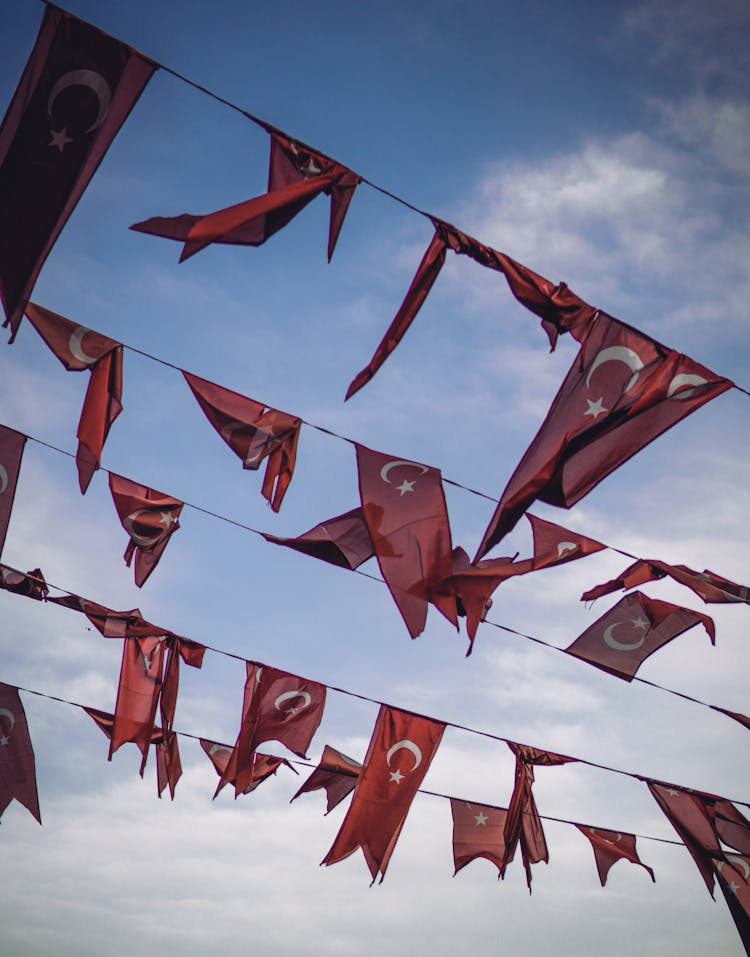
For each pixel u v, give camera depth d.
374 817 7.42
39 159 5.26
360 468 6.61
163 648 7.64
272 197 5.36
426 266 5.78
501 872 8.06
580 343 6.32
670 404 6.43
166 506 7.12
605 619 7.66
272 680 7.75
